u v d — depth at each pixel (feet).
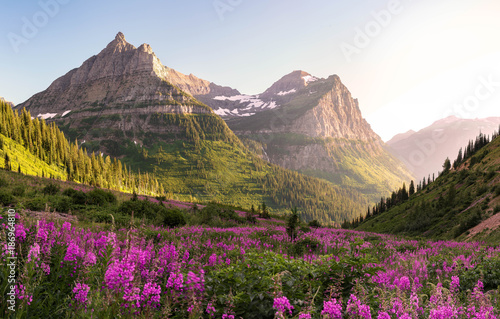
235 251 35.29
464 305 19.02
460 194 248.32
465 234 143.64
